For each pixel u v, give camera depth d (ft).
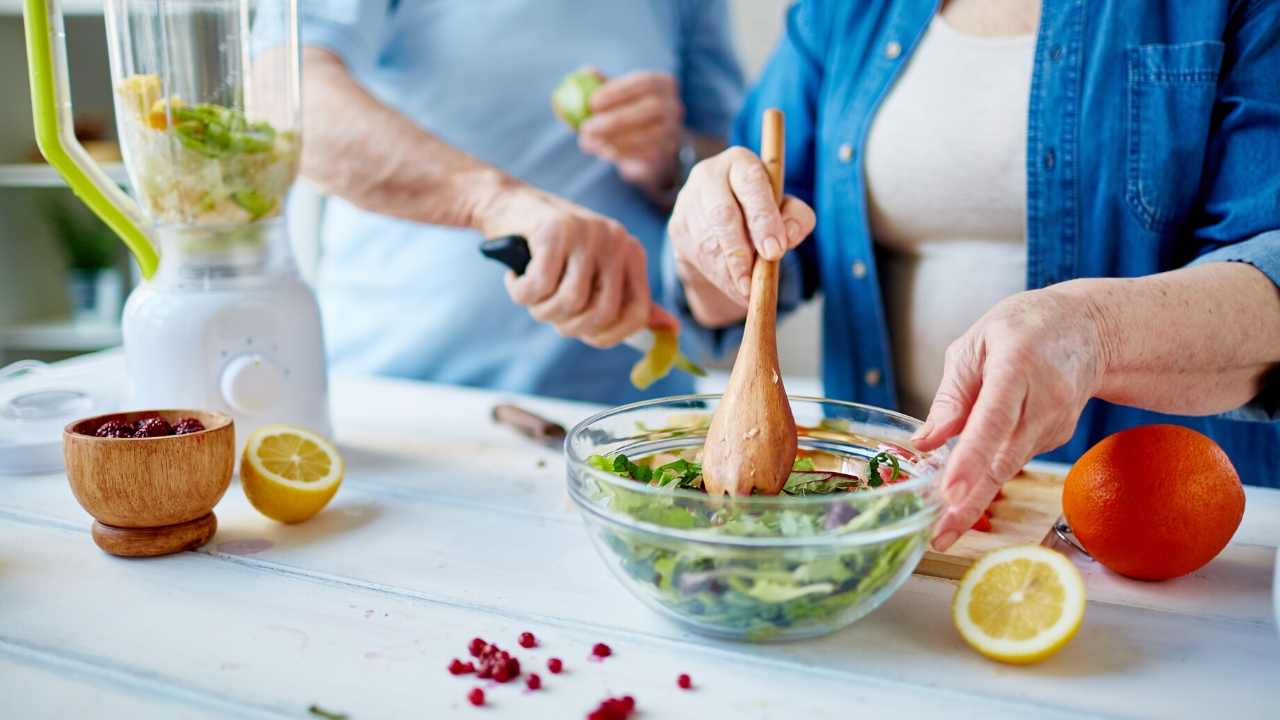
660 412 2.71
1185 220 3.54
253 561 2.67
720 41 6.20
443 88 5.46
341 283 5.81
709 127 6.23
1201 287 2.57
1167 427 2.48
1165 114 3.43
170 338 3.14
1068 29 3.55
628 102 5.24
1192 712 1.96
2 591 2.47
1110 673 2.11
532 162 5.61
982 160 3.76
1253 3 3.33
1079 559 2.68
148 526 2.68
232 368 3.18
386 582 2.54
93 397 3.66
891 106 3.98
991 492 2.25
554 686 2.05
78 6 8.58
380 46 5.03
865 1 4.07
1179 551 2.40
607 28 5.62
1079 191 3.62
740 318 4.40
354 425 3.99
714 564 2.01
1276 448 3.77
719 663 2.15
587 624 2.32
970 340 2.38
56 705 1.98
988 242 3.93
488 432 3.90
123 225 3.18
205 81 3.04
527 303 3.51
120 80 2.99
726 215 2.56
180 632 2.27
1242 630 2.30
